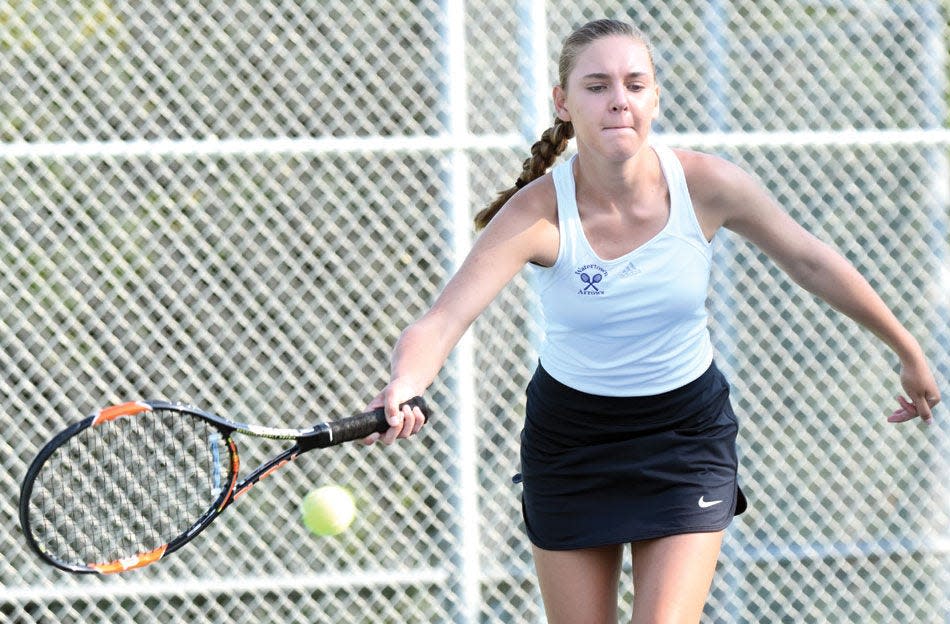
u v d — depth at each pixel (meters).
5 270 16.95
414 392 9.42
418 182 17.80
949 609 18.42
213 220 18.02
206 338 17.34
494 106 17.91
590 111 9.52
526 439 10.91
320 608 17.19
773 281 18.53
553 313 10.31
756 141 18.03
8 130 17.08
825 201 18.66
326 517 12.27
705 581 10.13
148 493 16.25
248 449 17.19
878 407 18.58
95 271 17.75
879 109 19.14
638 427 10.42
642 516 10.27
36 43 17.28
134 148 16.86
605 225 9.98
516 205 10.03
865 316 10.56
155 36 18.80
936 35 19.17
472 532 17.20
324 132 17.92
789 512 18.28
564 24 18.31
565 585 10.66
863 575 18.38
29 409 16.73
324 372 17.83
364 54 17.95
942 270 18.84
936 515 18.52
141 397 17.19
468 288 9.83
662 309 10.09
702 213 10.13
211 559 16.95
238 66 17.70
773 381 18.38
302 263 17.62
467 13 17.91
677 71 18.58
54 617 16.27
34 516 16.33
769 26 19.02
